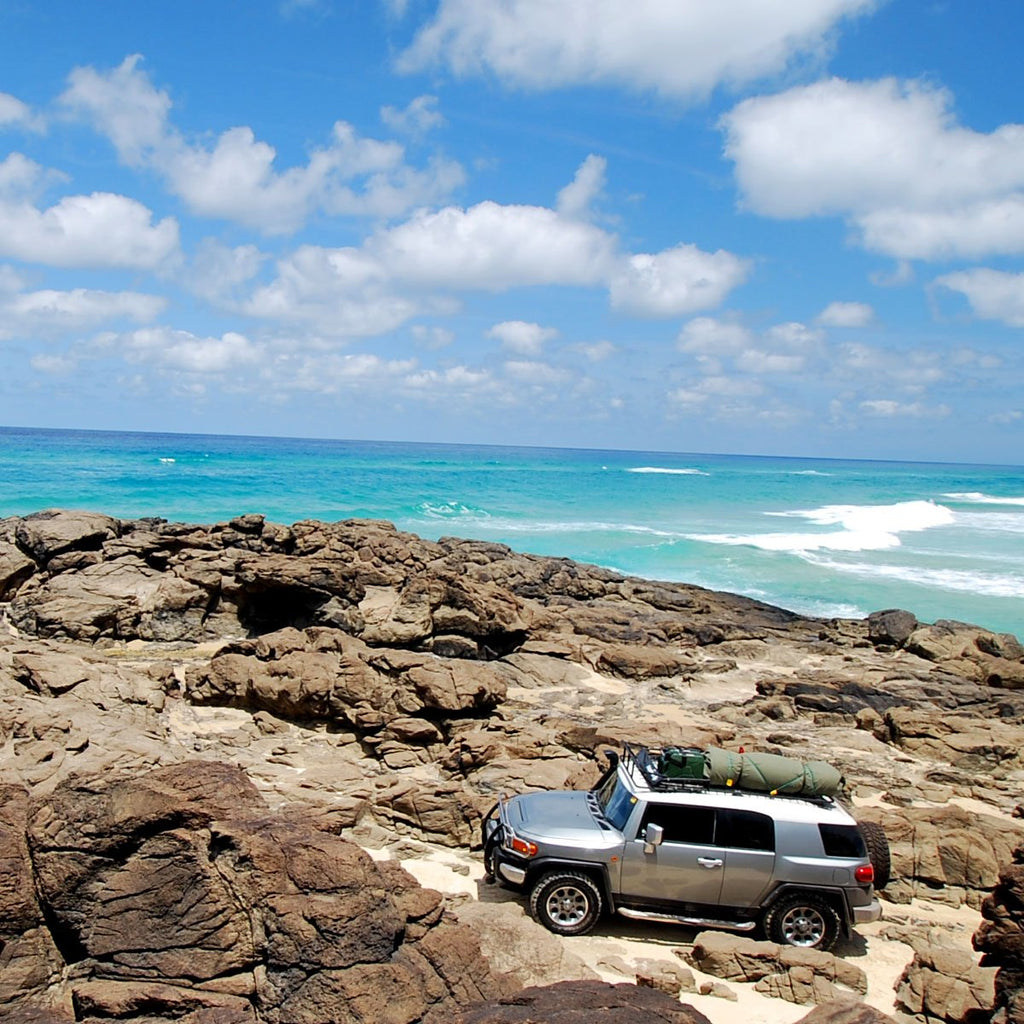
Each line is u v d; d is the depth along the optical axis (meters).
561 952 9.34
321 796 14.06
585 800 11.94
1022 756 18.41
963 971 9.34
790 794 11.27
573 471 130.38
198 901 6.95
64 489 68.00
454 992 7.13
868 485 133.38
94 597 24.08
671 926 11.20
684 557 51.53
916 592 43.34
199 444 188.00
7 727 14.06
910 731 19.03
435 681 17.38
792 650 28.11
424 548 35.00
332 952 6.70
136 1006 6.62
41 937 7.04
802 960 9.68
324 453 162.00
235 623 24.86
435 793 13.41
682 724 20.02
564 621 28.48
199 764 8.02
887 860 11.70
